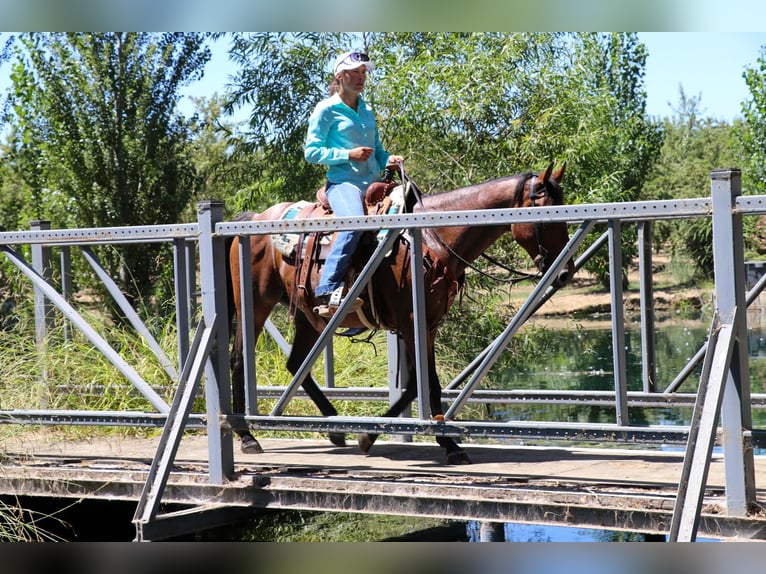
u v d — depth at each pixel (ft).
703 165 111.45
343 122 17.76
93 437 21.94
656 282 94.32
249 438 18.89
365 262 17.30
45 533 18.63
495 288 38.75
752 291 16.78
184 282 16.74
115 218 50.08
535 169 38.52
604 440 13.47
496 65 38.24
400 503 14.60
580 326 53.06
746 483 12.07
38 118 49.90
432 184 40.70
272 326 21.81
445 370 32.81
